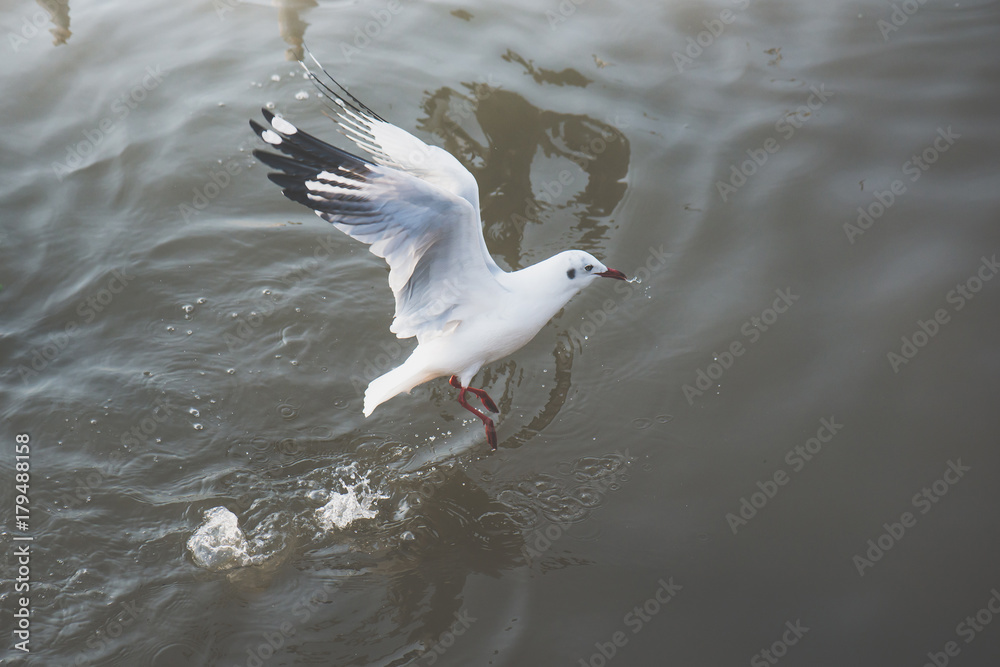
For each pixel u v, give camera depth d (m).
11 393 6.32
